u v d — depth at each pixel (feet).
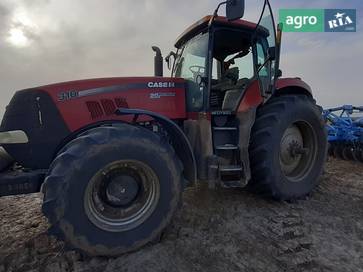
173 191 8.62
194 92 11.37
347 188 13.89
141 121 10.44
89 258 7.89
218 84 12.82
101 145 7.79
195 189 12.96
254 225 9.86
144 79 10.71
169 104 11.09
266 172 11.12
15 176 8.41
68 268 7.51
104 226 7.90
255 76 11.57
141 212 8.43
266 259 8.09
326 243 8.98
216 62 13.12
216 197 12.15
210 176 10.28
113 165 8.07
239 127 11.11
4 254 8.18
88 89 9.83
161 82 10.97
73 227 7.46
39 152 9.29
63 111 9.41
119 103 10.14
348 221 10.46
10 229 9.69
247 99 11.18
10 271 7.43
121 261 7.80
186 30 12.61
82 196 7.56
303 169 12.64
